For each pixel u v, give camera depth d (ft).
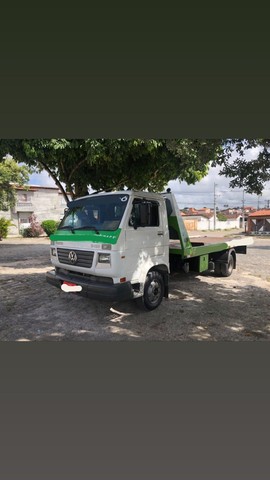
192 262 22.33
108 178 33.58
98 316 16.30
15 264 34.50
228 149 16.20
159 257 16.98
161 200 17.35
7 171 61.16
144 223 15.39
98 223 15.65
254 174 16.16
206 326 14.87
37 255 42.80
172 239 19.88
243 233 108.68
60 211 97.91
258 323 15.24
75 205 17.58
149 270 16.83
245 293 20.97
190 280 25.34
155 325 15.01
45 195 94.17
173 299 19.34
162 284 17.62
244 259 38.93
